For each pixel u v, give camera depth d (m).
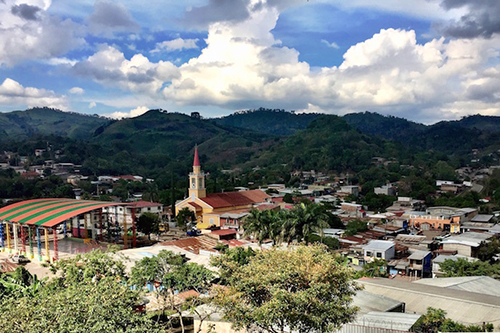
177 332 38.84
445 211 112.12
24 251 77.81
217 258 31.08
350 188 178.50
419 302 41.12
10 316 22.28
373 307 37.69
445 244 77.25
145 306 43.09
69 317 22.39
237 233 98.44
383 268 68.94
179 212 110.69
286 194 150.00
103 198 156.25
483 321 35.94
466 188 191.62
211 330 35.59
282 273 26.80
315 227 66.31
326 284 26.00
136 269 41.59
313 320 25.14
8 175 193.62
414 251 77.94
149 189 189.25
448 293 42.94
